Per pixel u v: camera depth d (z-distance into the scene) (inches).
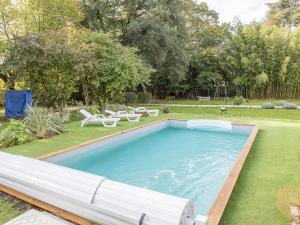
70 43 445.4
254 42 865.5
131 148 297.4
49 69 451.5
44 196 120.9
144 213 93.4
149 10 719.1
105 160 252.7
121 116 422.6
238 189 154.2
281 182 164.9
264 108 610.5
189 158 258.2
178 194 177.0
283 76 828.6
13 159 142.7
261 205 133.7
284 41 832.9
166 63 800.3
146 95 877.8
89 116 378.9
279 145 263.1
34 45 396.2
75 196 109.8
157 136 359.9
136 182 197.8
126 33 744.3
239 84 908.6
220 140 333.4
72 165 235.0
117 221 99.3
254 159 215.3
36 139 285.7
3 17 517.0
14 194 138.0
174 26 767.7
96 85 529.3
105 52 524.7
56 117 342.6
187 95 1079.0
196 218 95.0
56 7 574.9
